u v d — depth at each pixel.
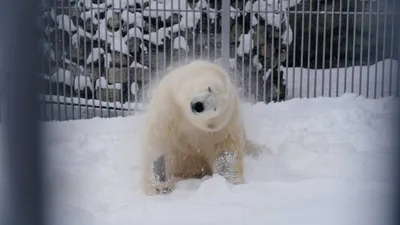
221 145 5.11
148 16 10.13
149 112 5.20
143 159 5.07
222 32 9.17
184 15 10.15
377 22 9.49
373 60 11.26
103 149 6.63
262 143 6.50
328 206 4.03
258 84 9.90
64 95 9.55
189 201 4.43
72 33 10.38
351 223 3.65
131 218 3.99
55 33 9.68
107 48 10.01
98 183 5.14
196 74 4.80
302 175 5.24
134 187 5.06
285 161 5.73
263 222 3.76
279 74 9.79
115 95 9.84
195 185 5.13
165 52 9.73
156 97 5.14
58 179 5.08
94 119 8.49
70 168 5.71
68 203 4.36
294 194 4.42
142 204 4.41
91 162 6.03
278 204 4.16
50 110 9.97
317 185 4.64
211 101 4.43
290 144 6.33
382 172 5.07
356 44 11.41
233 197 4.42
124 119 8.40
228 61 9.25
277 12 9.76
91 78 10.18
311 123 7.60
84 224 3.84
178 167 5.33
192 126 4.97
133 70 10.19
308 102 8.97
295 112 8.37
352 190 4.43
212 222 3.82
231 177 5.01
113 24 10.12
